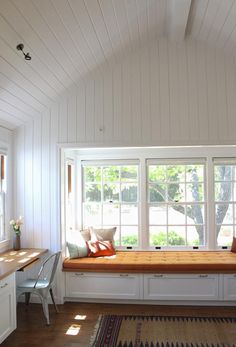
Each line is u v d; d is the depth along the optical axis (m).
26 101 3.79
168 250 4.81
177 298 4.07
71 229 4.79
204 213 4.82
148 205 4.90
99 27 3.20
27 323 3.62
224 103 4.09
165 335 3.29
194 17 3.66
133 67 4.20
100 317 3.75
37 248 4.26
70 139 4.25
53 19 2.70
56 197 4.26
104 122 4.20
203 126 4.10
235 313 3.83
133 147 4.19
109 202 4.96
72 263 4.18
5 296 3.07
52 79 3.65
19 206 4.34
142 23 3.62
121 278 4.13
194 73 4.14
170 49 4.19
